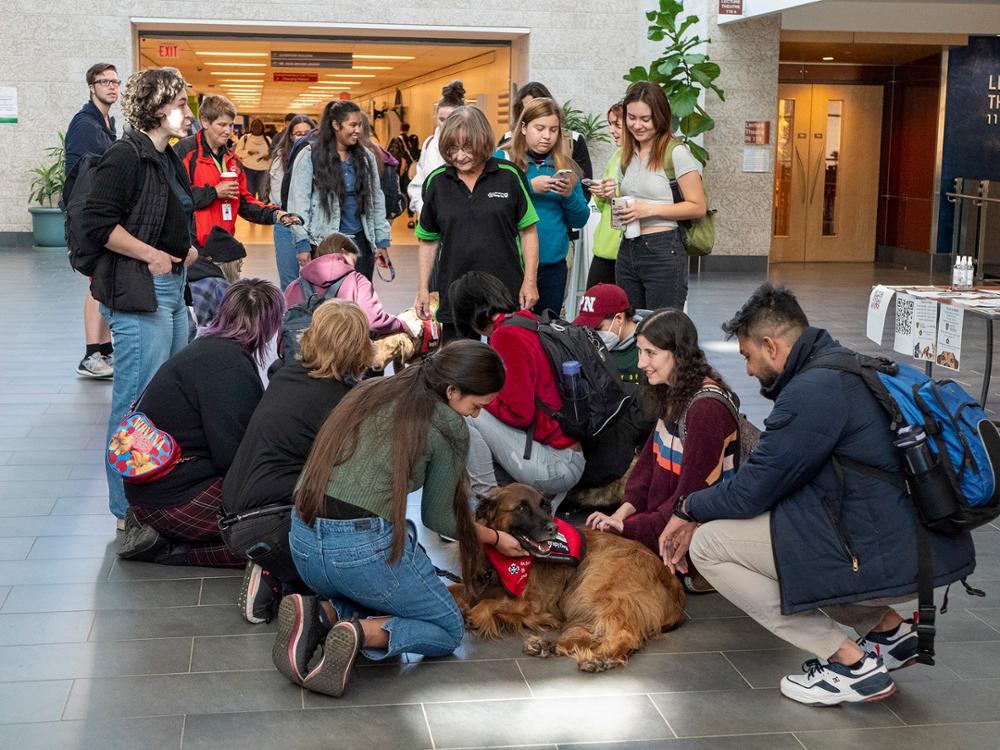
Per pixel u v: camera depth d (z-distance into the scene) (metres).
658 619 3.69
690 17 13.30
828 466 3.11
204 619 3.82
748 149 14.33
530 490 3.74
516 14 15.48
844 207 16.28
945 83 14.66
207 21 15.01
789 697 3.31
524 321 4.59
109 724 3.09
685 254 6.00
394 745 3.01
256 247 16.19
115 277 4.46
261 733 3.06
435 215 5.54
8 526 4.70
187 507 4.18
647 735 3.08
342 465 3.27
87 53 14.98
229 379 4.16
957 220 14.75
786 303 3.23
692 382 3.92
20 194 15.32
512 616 3.72
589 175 7.21
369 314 5.55
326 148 7.14
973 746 3.06
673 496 4.01
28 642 3.61
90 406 6.73
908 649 3.40
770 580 3.26
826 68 15.87
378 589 3.31
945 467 2.95
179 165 4.75
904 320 6.32
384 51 18.25
